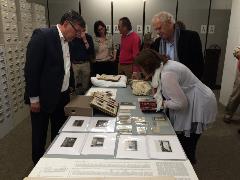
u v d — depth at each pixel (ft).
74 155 3.88
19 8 11.34
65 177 3.25
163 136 4.59
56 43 5.80
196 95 5.70
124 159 3.78
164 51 7.35
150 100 6.70
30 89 5.80
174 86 5.09
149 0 16.49
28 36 12.25
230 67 13.20
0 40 10.01
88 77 13.25
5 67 10.07
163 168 3.54
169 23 6.61
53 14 16.79
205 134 10.27
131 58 11.66
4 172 7.54
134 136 4.58
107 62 13.92
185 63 7.14
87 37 12.69
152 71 5.37
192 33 7.04
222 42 17.19
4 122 10.06
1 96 9.80
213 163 8.13
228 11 16.66
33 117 6.26
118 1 16.55
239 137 10.01
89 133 4.71
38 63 5.65
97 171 3.44
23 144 9.31
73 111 5.64
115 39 17.04
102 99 6.15
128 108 6.20
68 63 6.58
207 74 17.11
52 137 7.13
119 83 8.64
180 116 5.75
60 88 6.07
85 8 16.72
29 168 7.75
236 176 7.43
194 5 16.61
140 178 3.12
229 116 11.39
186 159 3.82
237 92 10.96
